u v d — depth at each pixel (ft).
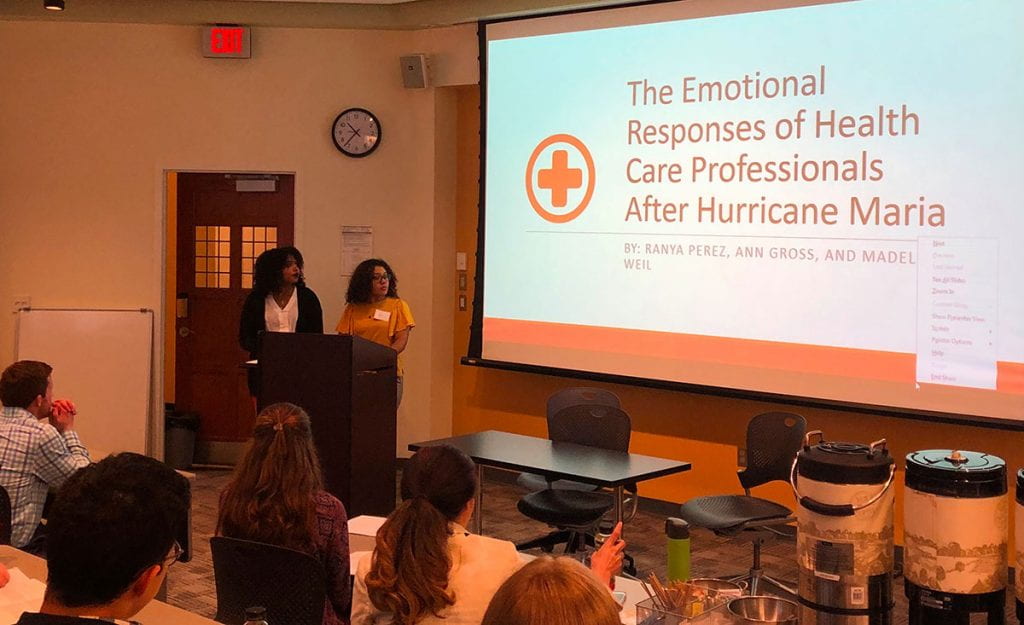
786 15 17.95
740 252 18.70
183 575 16.43
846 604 9.36
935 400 16.46
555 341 21.35
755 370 18.52
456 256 23.91
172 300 25.17
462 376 23.84
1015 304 15.62
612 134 20.42
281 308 21.53
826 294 17.62
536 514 15.25
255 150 23.71
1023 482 9.38
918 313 16.60
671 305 19.66
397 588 7.09
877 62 16.92
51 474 12.95
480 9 22.24
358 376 16.08
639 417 20.67
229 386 24.73
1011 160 15.57
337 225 23.76
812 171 17.75
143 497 4.91
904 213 16.70
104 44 23.66
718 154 18.94
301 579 8.57
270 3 23.35
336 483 16.10
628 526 19.54
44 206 23.91
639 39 19.95
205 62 23.63
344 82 23.61
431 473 7.91
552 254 21.36
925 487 9.38
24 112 23.80
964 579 9.27
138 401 23.70
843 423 17.81
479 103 22.84
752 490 19.08
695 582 7.69
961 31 15.97
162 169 23.76
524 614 4.04
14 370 13.05
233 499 8.93
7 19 23.65
